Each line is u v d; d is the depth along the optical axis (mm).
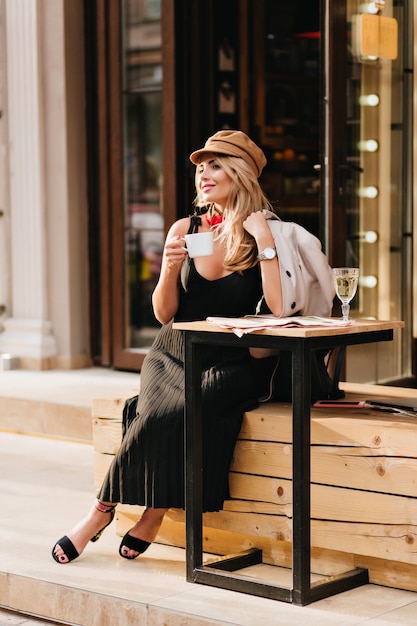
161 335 4305
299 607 3592
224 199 4148
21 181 7719
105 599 3730
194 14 7570
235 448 4008
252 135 8250
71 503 5031
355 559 3869
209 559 3990
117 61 7395
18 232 7777
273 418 3904
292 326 3664
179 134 7207
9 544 4375
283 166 8445
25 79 7633
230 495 4035
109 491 4055
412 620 3469
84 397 6656
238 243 4055
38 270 7703
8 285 7875
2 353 7828
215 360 4113
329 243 5906
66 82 7566
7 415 6758
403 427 3650
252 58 8172
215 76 7852
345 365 6031
